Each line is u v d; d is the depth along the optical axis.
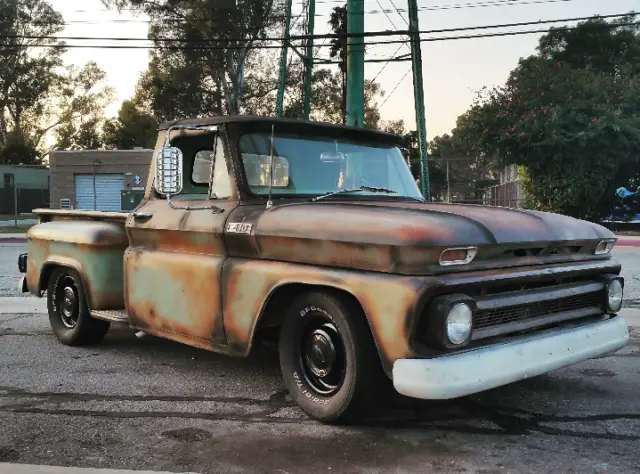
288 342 4.01
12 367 5.23
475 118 21.34
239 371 5.07
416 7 16.38
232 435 3.67
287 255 3.90
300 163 4.50
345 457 3.34
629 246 17.94
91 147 62.78
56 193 32.62
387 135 5.07
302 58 18.47
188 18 39.62
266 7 39.34
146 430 3.76
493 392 4.47
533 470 3.17
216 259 4.32
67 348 5.91
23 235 23.02
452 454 3.38
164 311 4.71
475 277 3.40
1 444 3.54
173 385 4.69
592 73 21.86
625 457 3.34
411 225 3.37
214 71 41.31
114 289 5.51
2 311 7.90
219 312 4.25
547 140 19.72
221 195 4.42
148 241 4.95
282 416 4.00
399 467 3.21
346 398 3.62
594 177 20.25
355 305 3.60
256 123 4.41
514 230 3.66
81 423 3.89
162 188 4.07
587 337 3.92
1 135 57.09
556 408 4.13
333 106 45.31
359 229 3.51
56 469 3.16
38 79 55.22
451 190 38.78
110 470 3.16
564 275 3.90
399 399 4.28
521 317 3.70
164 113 44.00
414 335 3.23
